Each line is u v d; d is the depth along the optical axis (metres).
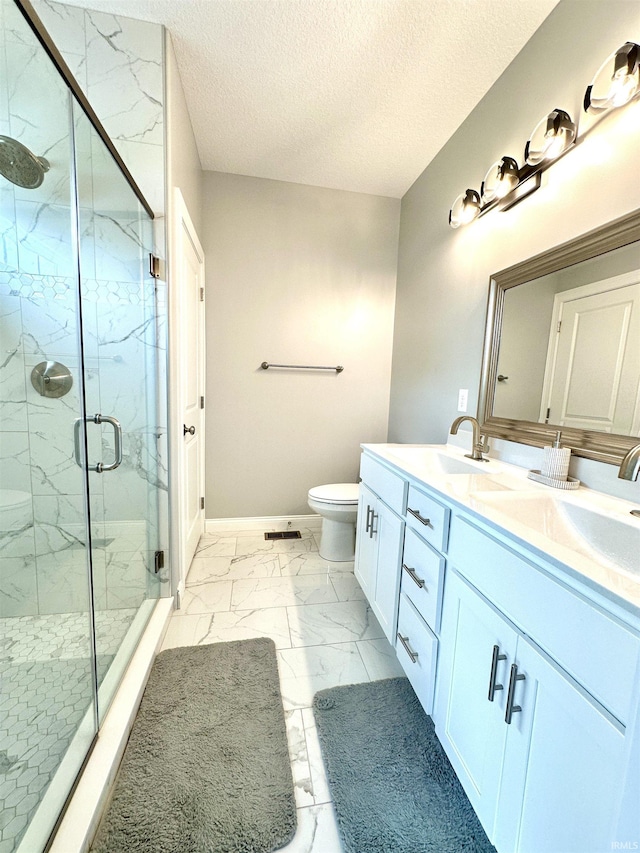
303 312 2.58
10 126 1.23
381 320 2.71
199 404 2.37
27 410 1.33
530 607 0.70
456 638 0.97
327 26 1.37
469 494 1.00
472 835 0.88
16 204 1.34
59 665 1.13
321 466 2.76
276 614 1.74
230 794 0.95
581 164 1.14
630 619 0.51
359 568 1.86
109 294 1.47
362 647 1.54
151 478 1.66
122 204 1.43
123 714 1.12
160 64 1.44
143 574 1.60
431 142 1.99
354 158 2.17
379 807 0.93
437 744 1.11
